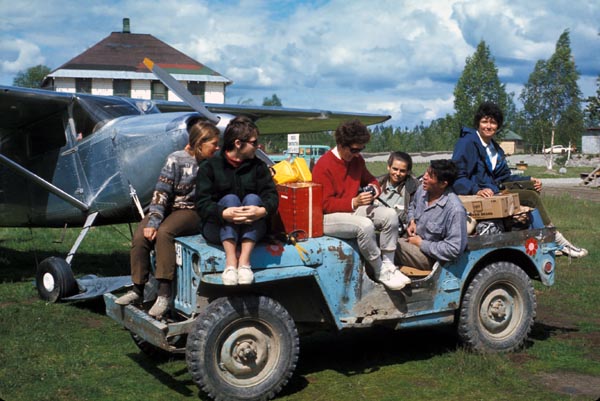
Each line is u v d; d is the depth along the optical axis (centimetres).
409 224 471
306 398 380
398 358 457
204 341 355
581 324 557
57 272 630
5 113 772
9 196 838
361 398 379
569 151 6006
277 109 1209
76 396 381
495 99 6059
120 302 411
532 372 429
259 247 379
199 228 411
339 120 1321
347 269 402
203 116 665
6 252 954
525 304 470
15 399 372
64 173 764
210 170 375
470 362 433
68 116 761
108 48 4528
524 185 518
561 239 515
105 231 1189
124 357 460
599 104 5003
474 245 450
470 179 507
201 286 379
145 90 4444
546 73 6316
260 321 371
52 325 543
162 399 379
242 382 368
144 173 676
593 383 409
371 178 446
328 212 420
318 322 418
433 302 435
